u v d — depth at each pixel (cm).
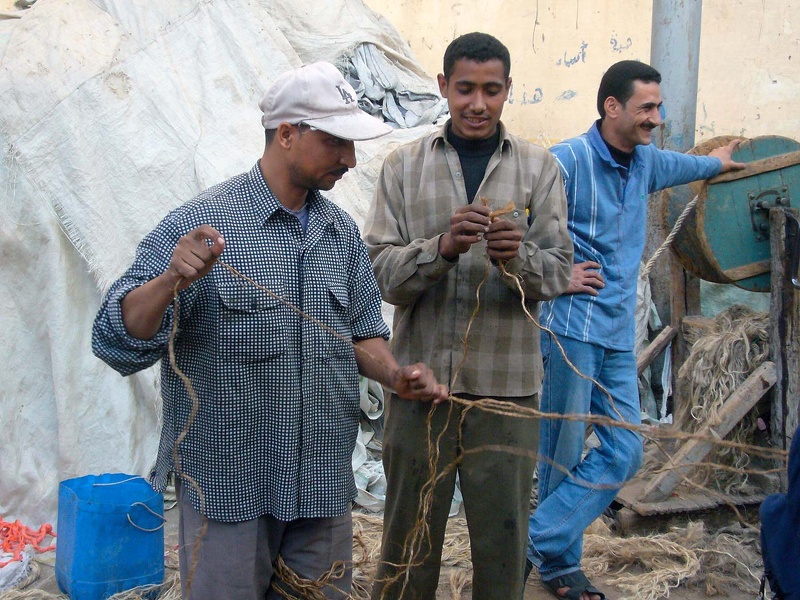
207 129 449
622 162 332
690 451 389
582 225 326
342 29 582
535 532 326
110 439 400
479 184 262
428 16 718
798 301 384
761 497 400
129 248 412
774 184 394
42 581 345
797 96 685
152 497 326
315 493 211
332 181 207
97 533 313
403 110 568
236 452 201
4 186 397
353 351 221
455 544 380
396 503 265
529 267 246
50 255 398
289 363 204
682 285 451
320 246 214
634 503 388
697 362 420
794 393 387
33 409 398
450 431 258
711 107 686
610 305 325
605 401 333
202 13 479
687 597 346
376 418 448
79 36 433
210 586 201
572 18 701
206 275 195
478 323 257
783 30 680
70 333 399
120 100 425
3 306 397
